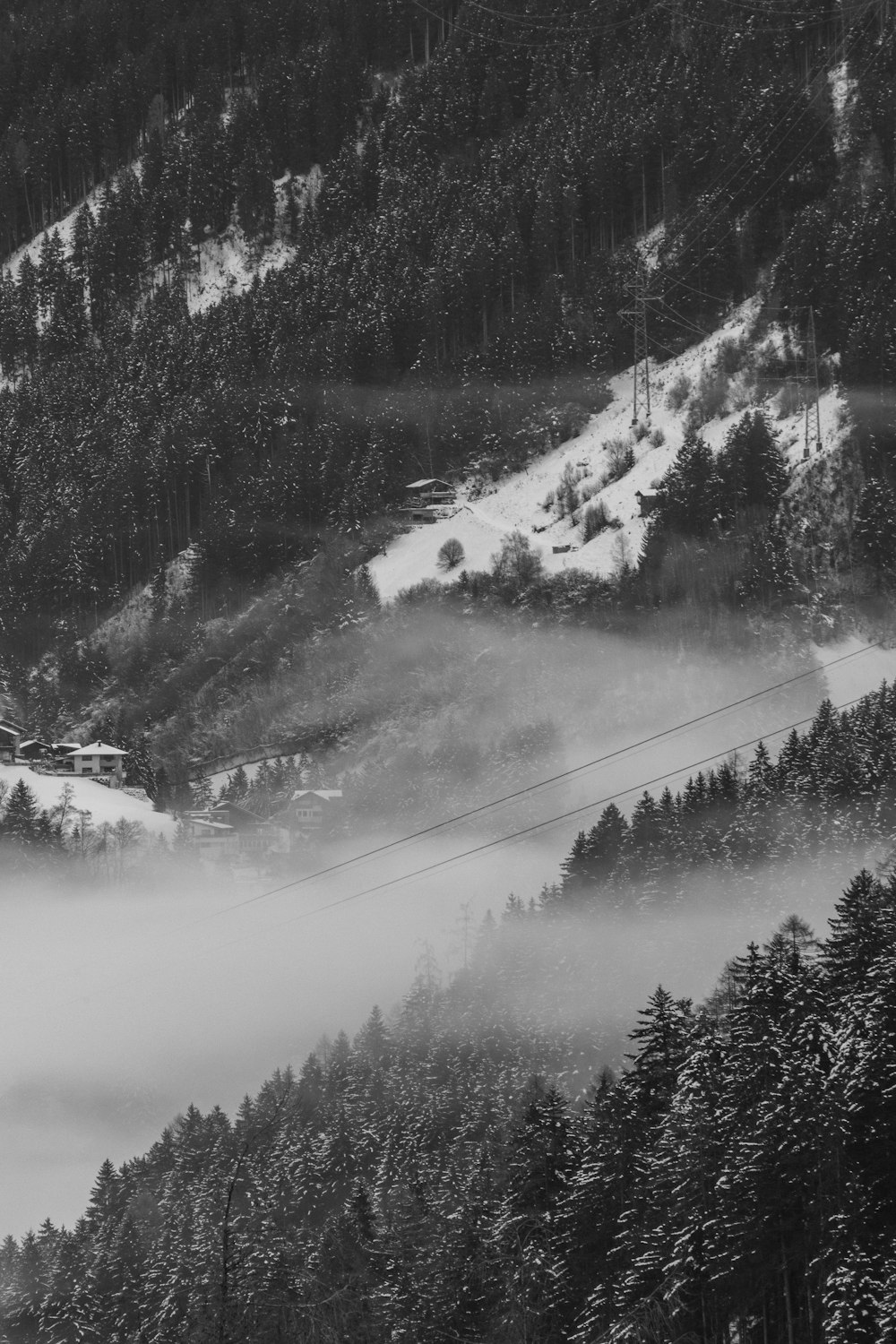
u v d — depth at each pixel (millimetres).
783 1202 120938
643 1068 145500
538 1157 146875
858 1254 112750
